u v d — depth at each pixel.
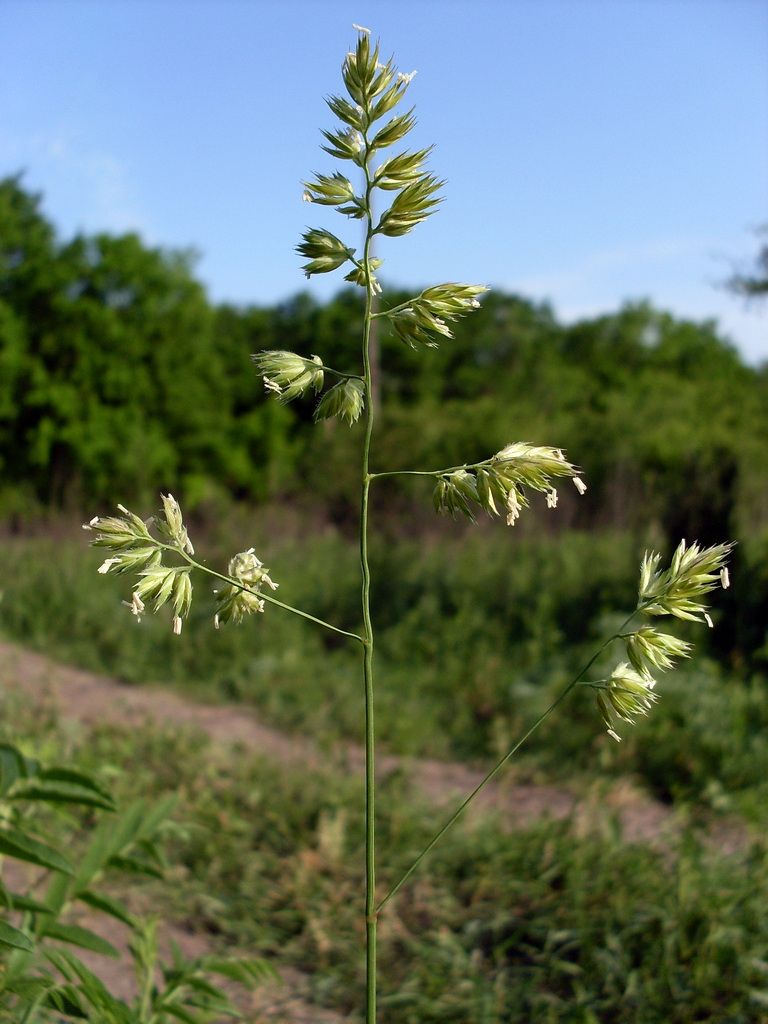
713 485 9.19
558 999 3.02
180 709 6.49
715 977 3.00
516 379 30.84
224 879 3.87
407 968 3.30
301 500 14.43
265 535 12.16
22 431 19.67
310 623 8.52
